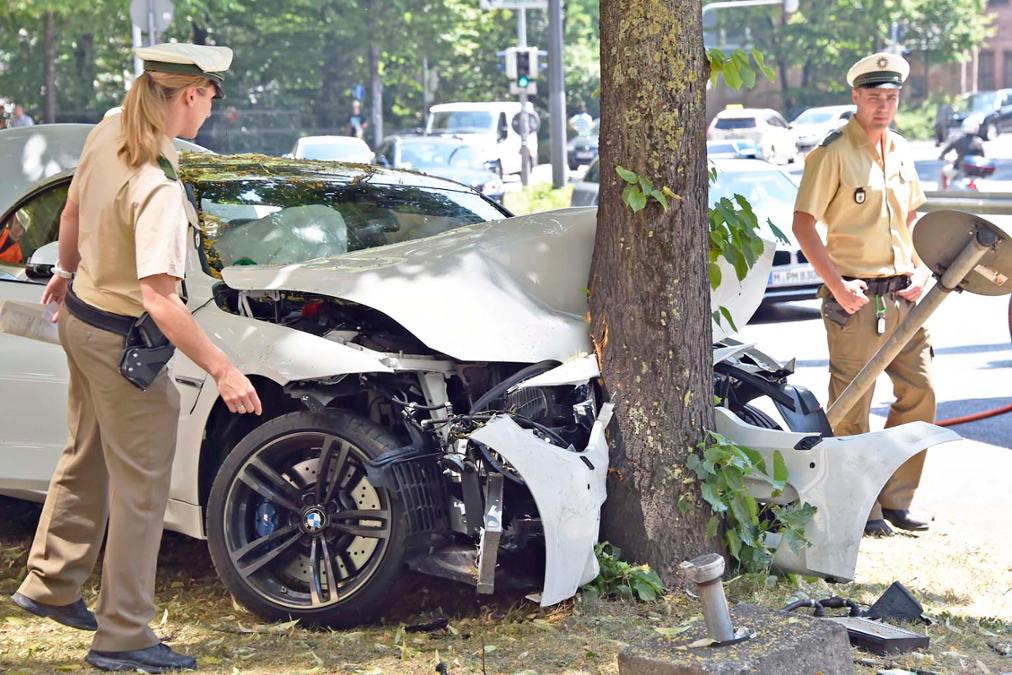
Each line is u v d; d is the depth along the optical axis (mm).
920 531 6434
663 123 4938
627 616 4738
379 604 4695
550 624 4680
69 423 4453
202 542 6062
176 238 4004
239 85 47812
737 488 4996
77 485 4465
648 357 4988
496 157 35594
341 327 4988
